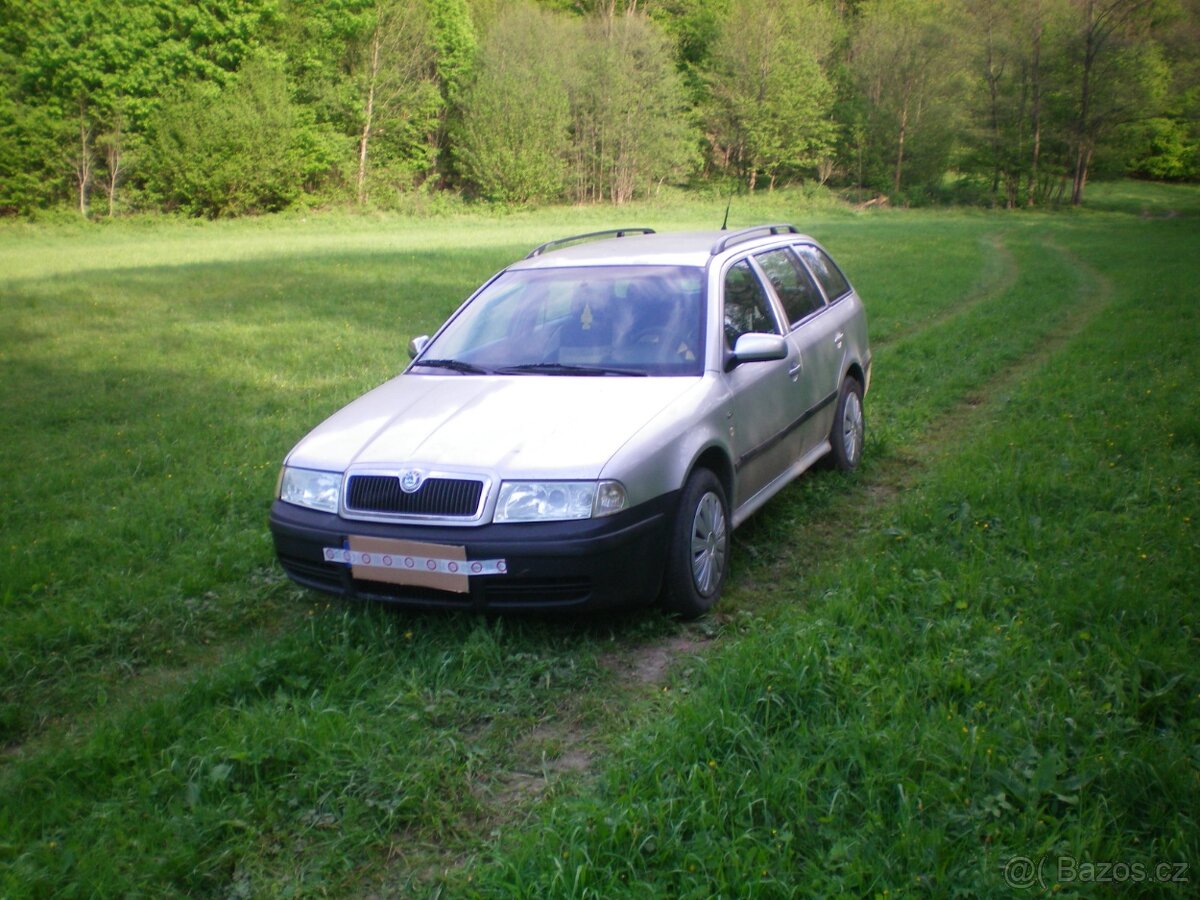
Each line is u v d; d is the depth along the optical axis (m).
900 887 2.64
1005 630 4.02
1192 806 2.86
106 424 8.85
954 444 7.70
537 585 4.18
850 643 3.96
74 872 2.90
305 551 4.50
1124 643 3.80
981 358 10.95
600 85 58.19
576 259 5.94
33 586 5.15
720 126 66.00
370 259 24.80
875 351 11.67
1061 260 25.12
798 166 67.38
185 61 47.00
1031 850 2.74
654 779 3.16
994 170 64.94
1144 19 59.91
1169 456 6.49
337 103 52.38
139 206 47.03
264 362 11.98
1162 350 10.52
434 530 4.22
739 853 2.80
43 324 14.67
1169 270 20.75
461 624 4.45
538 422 4.56
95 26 45.22
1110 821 2.83
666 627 4.60
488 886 2.78
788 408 5.89
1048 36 60.72
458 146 58.06
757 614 4.72
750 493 5.43
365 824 3.14
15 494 6.79
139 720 3.73
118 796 3.30
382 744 3.53
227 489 6.75
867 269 22.14
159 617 4.84
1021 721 3.28
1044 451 6.84
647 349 5.20
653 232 6.76
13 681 4.25
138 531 5.98
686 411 4.71
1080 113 60.38
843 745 3.23
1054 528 5.29
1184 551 4.77
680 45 71.00
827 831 2.88
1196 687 3.52
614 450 4.32
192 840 3.03
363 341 13.46
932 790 2.98
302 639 4.36
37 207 45.22
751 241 6.46
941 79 64.75
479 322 5.70
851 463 7.11
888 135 66.50
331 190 53.28
